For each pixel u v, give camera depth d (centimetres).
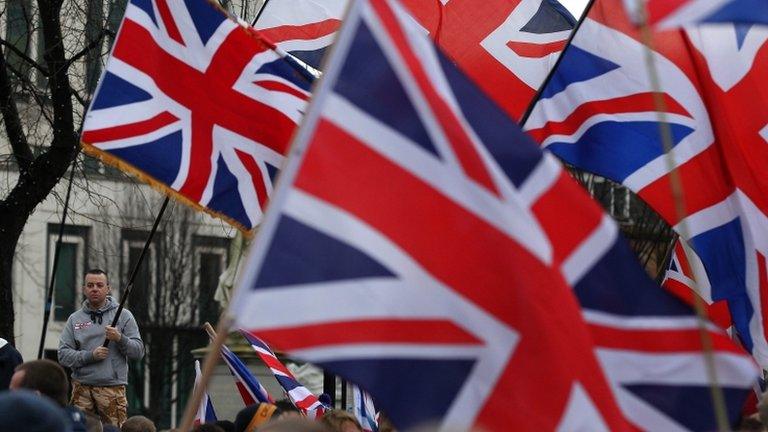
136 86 3022
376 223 1842
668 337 2005
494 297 1830
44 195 5506
